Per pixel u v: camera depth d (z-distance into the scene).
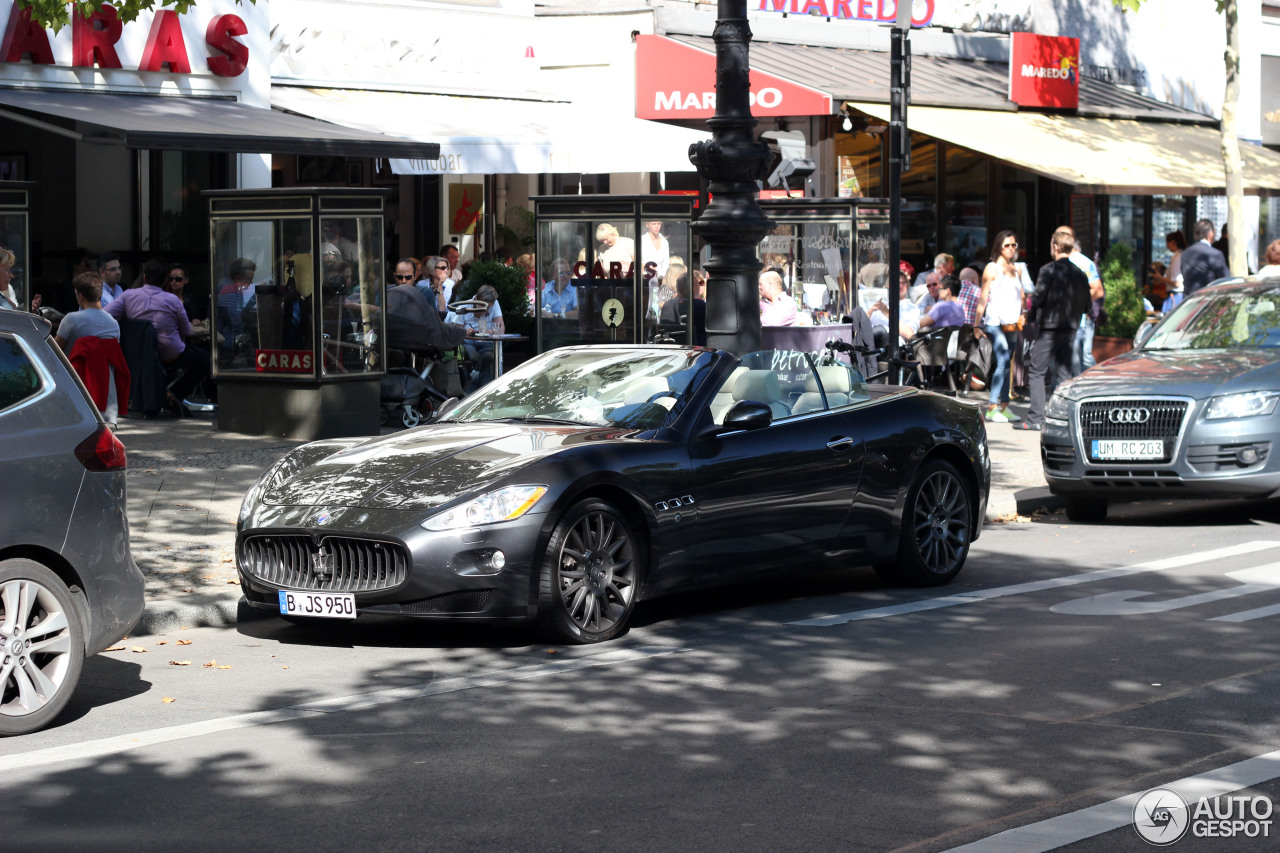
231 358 15.34
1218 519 12.46
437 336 16.02
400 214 24.22
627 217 16.70
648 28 23.98
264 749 5.91
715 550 8.34
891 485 9.23
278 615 8.74
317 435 14.97
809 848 4.77
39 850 4.79
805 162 20.20
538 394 8.93
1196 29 33.09
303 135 17.55
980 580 9.76
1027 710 6.45
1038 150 22.97
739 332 11.40
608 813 5.11
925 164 26.20
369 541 7.48
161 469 13.02
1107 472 11.88
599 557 7.86
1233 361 12.01
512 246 25.27
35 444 6.30
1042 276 17.06
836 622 8.39
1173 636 7.91
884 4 26.31
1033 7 29.81
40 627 6.24
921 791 5.35
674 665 7.34
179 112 18.55
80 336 14.18
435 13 23.42
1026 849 4.76
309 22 21.92
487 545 7.41
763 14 25.06
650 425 8.38
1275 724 6.21
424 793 5.34
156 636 8.20
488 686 6.94
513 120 21.44
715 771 5.59
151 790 5.39
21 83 18.62
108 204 21.72
